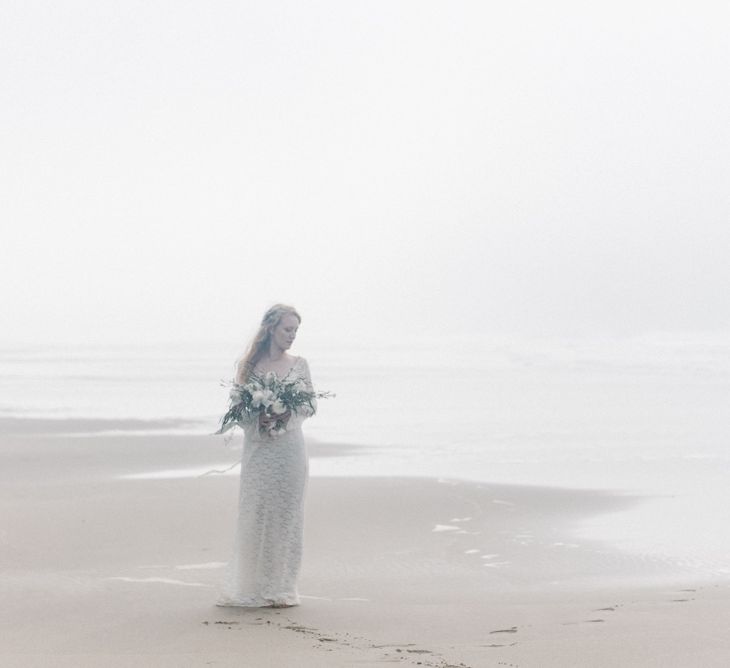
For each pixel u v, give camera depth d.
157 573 10.53
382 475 18.80
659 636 7.16
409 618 8.27
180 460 20.77
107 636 7.51
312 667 6.33
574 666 6.38
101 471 19.03
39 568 10.79
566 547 12.50
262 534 8.80
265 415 8.79
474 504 15.66
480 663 6.46
